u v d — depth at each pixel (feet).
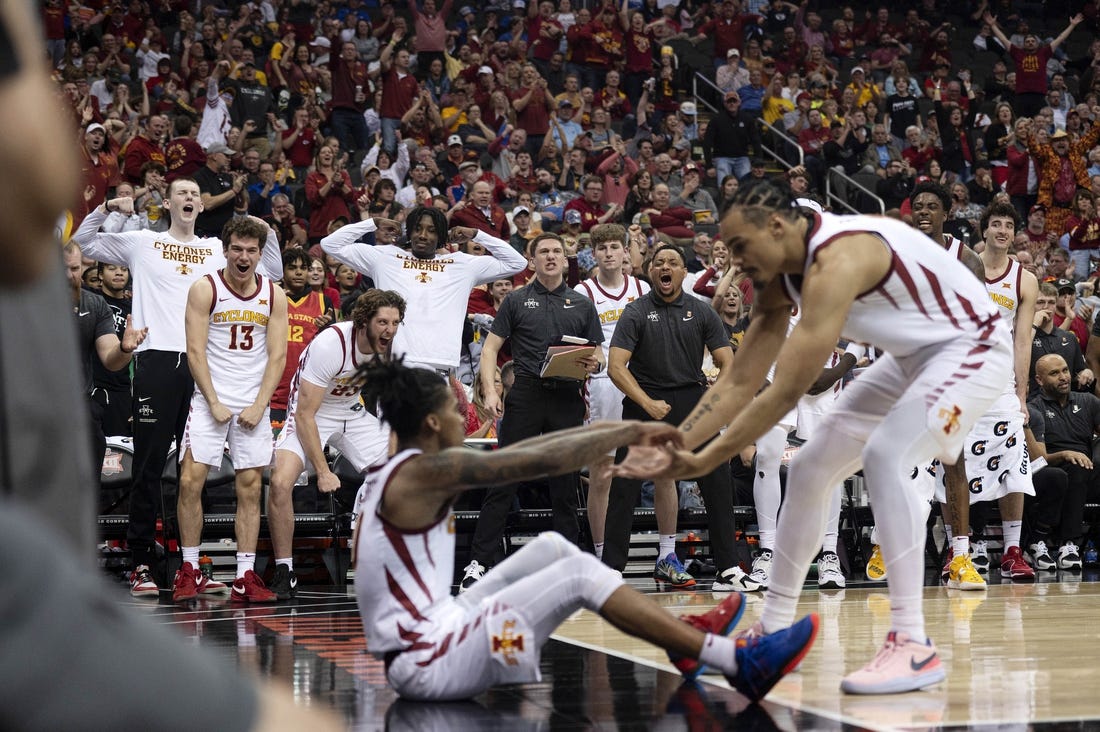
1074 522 25.07
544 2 50.80
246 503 19.44
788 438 22.86
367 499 9.68
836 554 20.97
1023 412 21.35
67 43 43.80
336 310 26.78
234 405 19.69
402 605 9.55
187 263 20.75
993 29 57.36
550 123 44.60
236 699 1.98
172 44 46.50
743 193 9.98
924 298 10.21
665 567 21.17
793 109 49.39
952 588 20.43
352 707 9.57
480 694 10.10
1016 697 9.74
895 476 10.13
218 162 33.30
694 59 54.13
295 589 21.20
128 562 22.62
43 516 3.26
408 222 22.66
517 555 10.19
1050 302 26.81
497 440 21.29
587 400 23.24
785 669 9.39
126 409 23.27
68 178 1.91
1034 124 51.19
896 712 9.09
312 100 43.06
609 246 23.16
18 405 3.16
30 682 1.77
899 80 51.21
